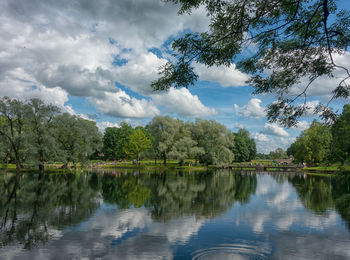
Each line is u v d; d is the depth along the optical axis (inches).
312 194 957.8
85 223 545.3
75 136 1899.6
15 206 701.3
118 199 829.2
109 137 3681.1
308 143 2524.6
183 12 298.7
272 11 285.7
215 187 1173.1
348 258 368.8
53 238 450.9
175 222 555.8
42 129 1662.2
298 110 301.4
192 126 2640.3
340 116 290.7
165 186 1191.6
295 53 308.7
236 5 282.8
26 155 1653.5
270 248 406.3
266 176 1909.4
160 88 300.8
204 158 2608.3
